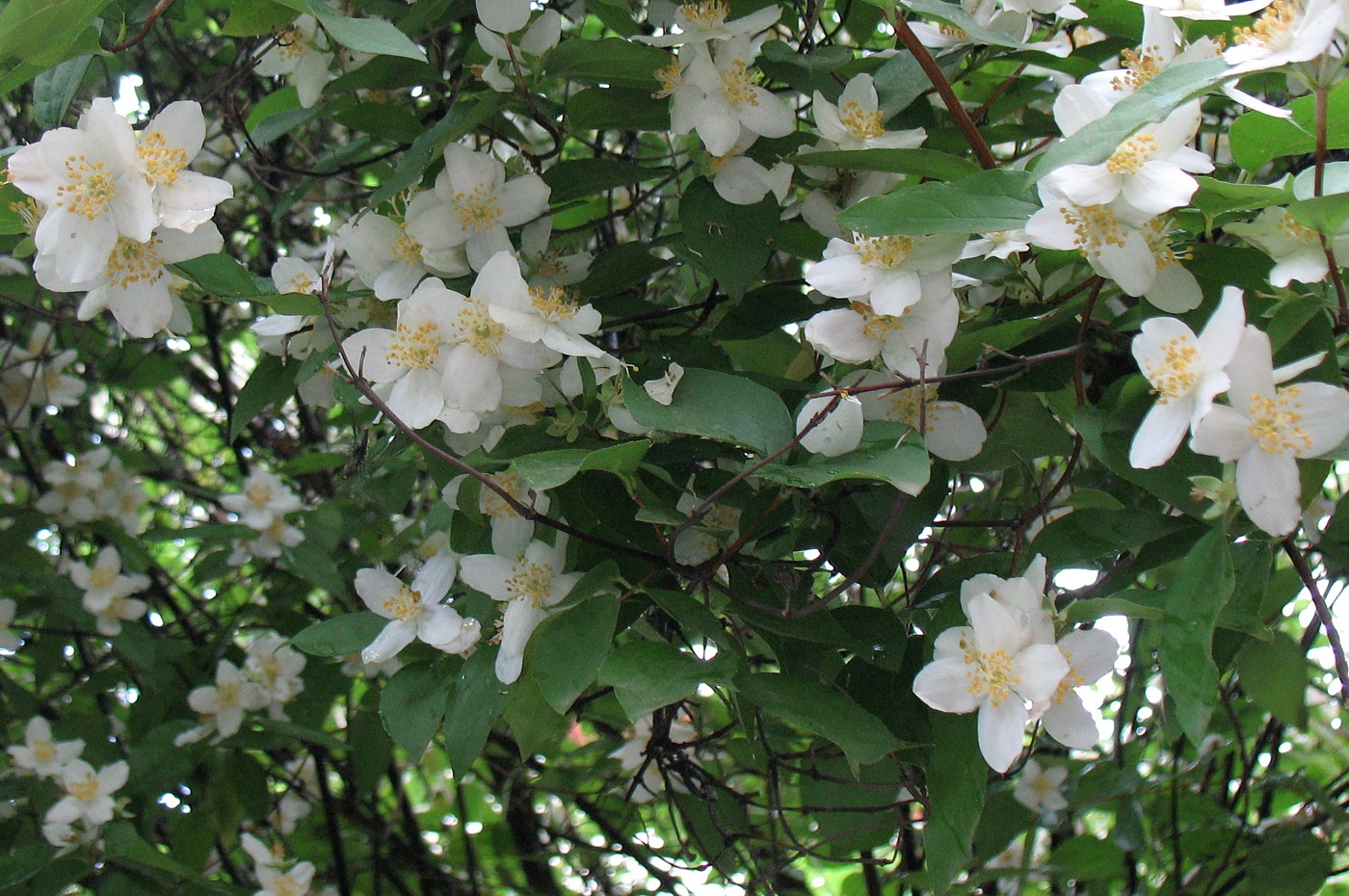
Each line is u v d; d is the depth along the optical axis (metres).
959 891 0.70
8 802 0.83
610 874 0.97
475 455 0.61
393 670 0.81
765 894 0.69
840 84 0.65
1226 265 0.55
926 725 0.58
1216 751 0.77
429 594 0.61
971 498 0.75
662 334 0.66
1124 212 0.53
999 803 0.75
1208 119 0.73
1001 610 0.54
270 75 0.69
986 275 0.59
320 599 1.02
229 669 0.80
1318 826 0.76
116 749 0.83
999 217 0.53
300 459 0.83
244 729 0.80
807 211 0.63
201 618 1.00
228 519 1.05
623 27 0.67
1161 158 0.53
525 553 0.58
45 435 1.00
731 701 0.61
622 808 0.90
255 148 0.66
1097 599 0.54
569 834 0.98
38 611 0.89
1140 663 0.69
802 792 0.70
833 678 0.59
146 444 1.09
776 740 0.74
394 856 1.00
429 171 0.64
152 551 1.06
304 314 0.61
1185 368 0.51
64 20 0.54
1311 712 0.82
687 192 0.62
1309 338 0.53
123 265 0.56
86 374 1.01
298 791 0.96
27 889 0.77
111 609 0.83
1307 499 0.52
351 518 0.89
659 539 0.58
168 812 0.83
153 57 0.83
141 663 0.82
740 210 0.62
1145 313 0.57
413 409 0.58
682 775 0.69
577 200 0.68
